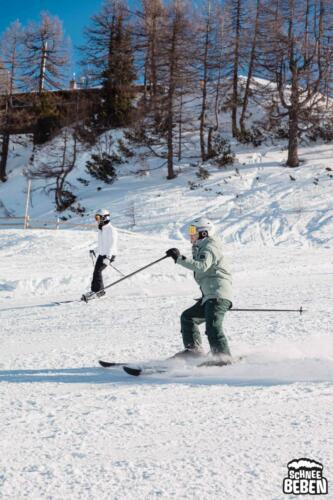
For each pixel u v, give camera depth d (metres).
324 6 37.00
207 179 35.03
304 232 26.36
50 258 18.20
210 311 5.49
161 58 39.38
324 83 37.91
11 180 45.34
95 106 46.16
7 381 5.15
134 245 20.69
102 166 38.44
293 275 13.41
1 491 2.72
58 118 45.78
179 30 37.72
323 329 7.14
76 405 4.20
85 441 3.40
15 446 3.34
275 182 33.28
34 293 12.66
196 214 29.97
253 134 40.91
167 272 13.97
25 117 47.19
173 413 3.93
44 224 34.56
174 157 41.19
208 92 43.47
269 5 39.22
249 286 11.82
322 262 15.62
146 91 47.22
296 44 36.25
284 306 9.09
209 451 3.18
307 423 3.61
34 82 49.84
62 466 3.02
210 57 40.88
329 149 38.66
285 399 4.20
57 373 5.44
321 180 32.69
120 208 32.88
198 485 2.74
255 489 2.68
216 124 44.69
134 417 3.85
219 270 5.58
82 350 6.50
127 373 5.36
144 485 2.75
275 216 28.36
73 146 41.91
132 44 46.00
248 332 7.07
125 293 11.70
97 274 11.23
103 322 8.59
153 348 6.45
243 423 3.66
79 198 37.09
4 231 23.14
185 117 42.28
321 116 40.19
